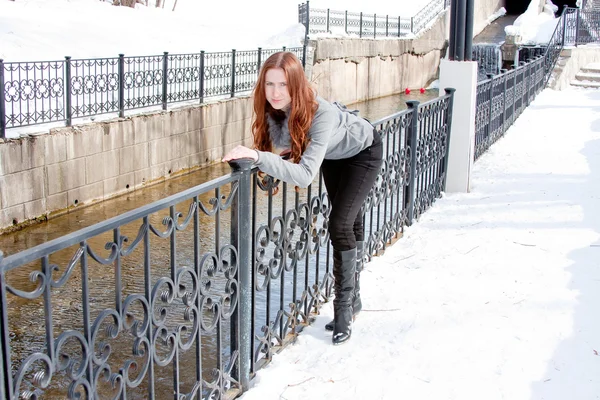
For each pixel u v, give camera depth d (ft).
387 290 15.42
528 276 16.01
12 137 29.27
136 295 8.52
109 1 71.36
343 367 11.75
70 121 32.89
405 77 92.84
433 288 15.44
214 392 10.61
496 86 35.19
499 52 87.40
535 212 21.74
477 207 22.67
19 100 30.19
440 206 23.07
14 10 53.47
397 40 88.53
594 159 30.17
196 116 42.75
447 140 24.38
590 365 11.64
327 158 12.18
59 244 7.11
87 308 7.69
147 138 38.27
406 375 11.42
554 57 64.75
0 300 6.50
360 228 13.83
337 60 73.61
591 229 19.72
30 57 43.37
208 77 45.11
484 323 13.43
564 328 13.11
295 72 10.40
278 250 12.28
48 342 7.14
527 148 33.63
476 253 17.83
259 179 11.28
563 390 10.84
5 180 28.76
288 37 69.05
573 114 46.52
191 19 74.95
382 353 12.30
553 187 25.07
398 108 75.25
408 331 13.19
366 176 12.22
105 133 34.86
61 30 51.85
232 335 11.12
